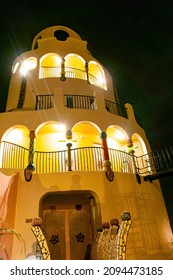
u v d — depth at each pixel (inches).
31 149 486.0
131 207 460.4
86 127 569.3
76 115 546.3
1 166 472.1
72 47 781.9
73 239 458.0
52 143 567.8
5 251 367.6
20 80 724.7
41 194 429.4
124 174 493.0
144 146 609.9
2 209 384.5
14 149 518.0
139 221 454.3
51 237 455.5
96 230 423.5
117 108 696.4
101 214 423.2
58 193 438.6
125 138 570.9
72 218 479.2
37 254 371.6
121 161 553.0
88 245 452.8
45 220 470.9
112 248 294.7
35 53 753.6
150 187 524.7
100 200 437.4
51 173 452.4
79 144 577.0
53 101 562.9
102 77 788.0
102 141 515.5
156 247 448.8
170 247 482.6
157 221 485.1
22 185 433.4
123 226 285.6
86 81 693.3
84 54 783.7
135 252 420.2
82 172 460.4
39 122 523.5
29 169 446.9
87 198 494.0
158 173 513.3
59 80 669.9
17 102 673.6
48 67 702.5
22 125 516.7
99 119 554.3
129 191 476.4
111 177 468.1
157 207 514.3
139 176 513.3
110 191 454.6
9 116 527.2
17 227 394.3
